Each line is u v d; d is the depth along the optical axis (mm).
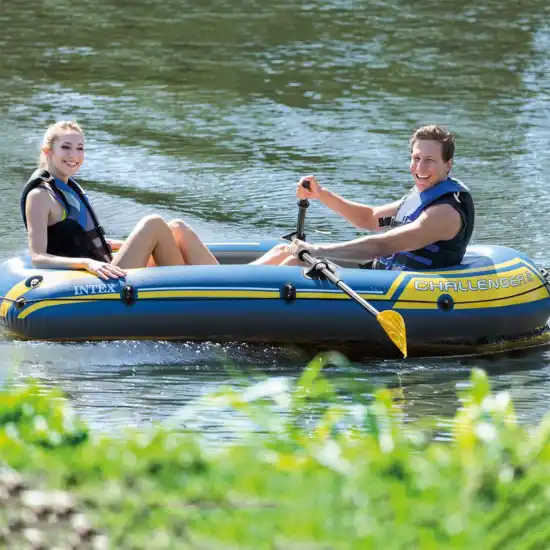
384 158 36781
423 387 18625
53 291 20500
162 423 15688
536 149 37969
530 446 9719
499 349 21344
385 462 9562
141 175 34562
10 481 8992
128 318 20359
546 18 62406
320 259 20734
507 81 48094
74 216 21438
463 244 21562
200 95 45031
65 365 19266
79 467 9469
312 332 20609
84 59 51125
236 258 24016
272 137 39219
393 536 8219
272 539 8195
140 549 8266
